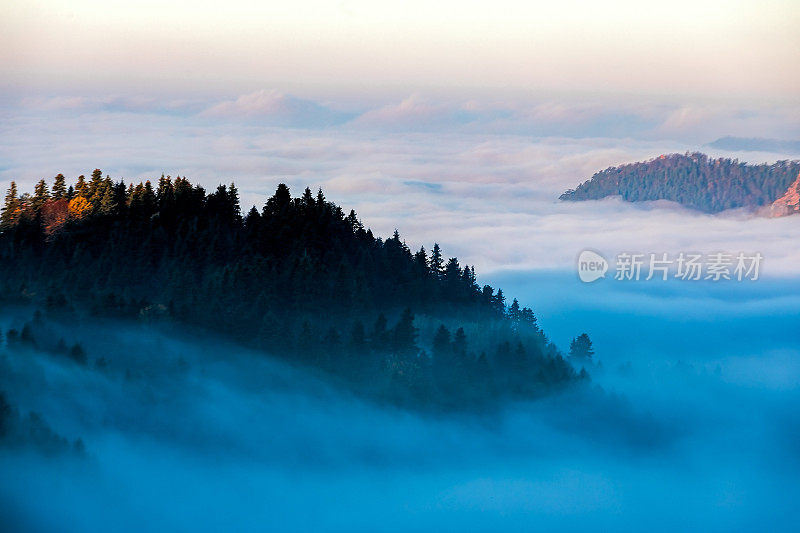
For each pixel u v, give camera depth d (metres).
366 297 152.88
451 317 162.88
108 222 160.88
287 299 150.12
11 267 147.75
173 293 145.12
